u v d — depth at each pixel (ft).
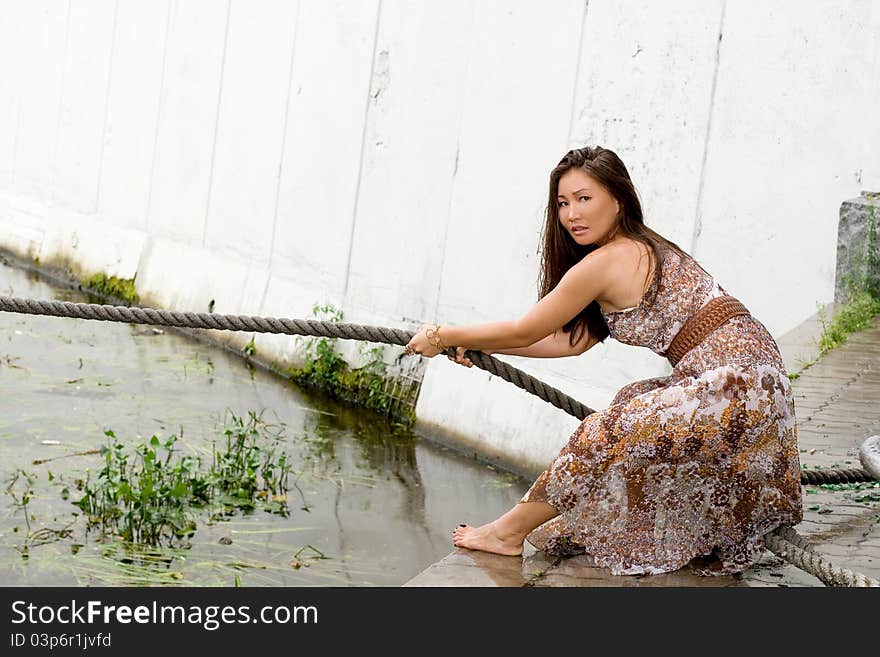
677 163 39.83
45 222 81.05
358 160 53.93
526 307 44.91
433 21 49.60
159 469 36.86
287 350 56.75
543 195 44.14
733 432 18.81
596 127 42.16
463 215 47.93
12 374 51.65
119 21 74.74
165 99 69.62
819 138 36.50
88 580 29.50
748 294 38.37
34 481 37.35
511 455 43.83
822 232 36.55
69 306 23.41
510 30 45.73
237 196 62.80
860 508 23.02
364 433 47.55
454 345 21.29
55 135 82.12
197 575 30.30
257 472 40.98
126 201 73.31
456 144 48.32
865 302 35.63
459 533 20.83
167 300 66.18
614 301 19.56
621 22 41.27
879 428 27.48
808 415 28.45
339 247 55.06
